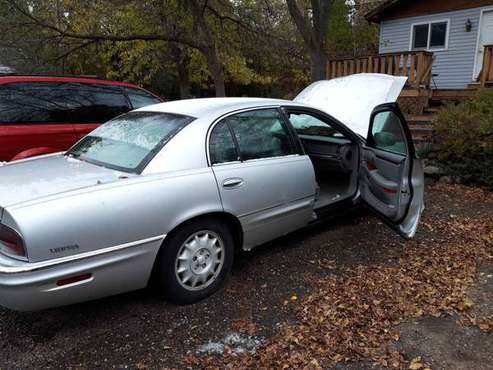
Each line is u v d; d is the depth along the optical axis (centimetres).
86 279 255
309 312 298
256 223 343
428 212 526
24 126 473
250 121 351
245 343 266
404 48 1416
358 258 387
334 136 467
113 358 254
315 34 1093
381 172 390
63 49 1317
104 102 550
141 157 300
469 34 1265
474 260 384
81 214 249
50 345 266
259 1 1388
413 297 317
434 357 252
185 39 1266
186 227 298
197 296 312
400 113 362
